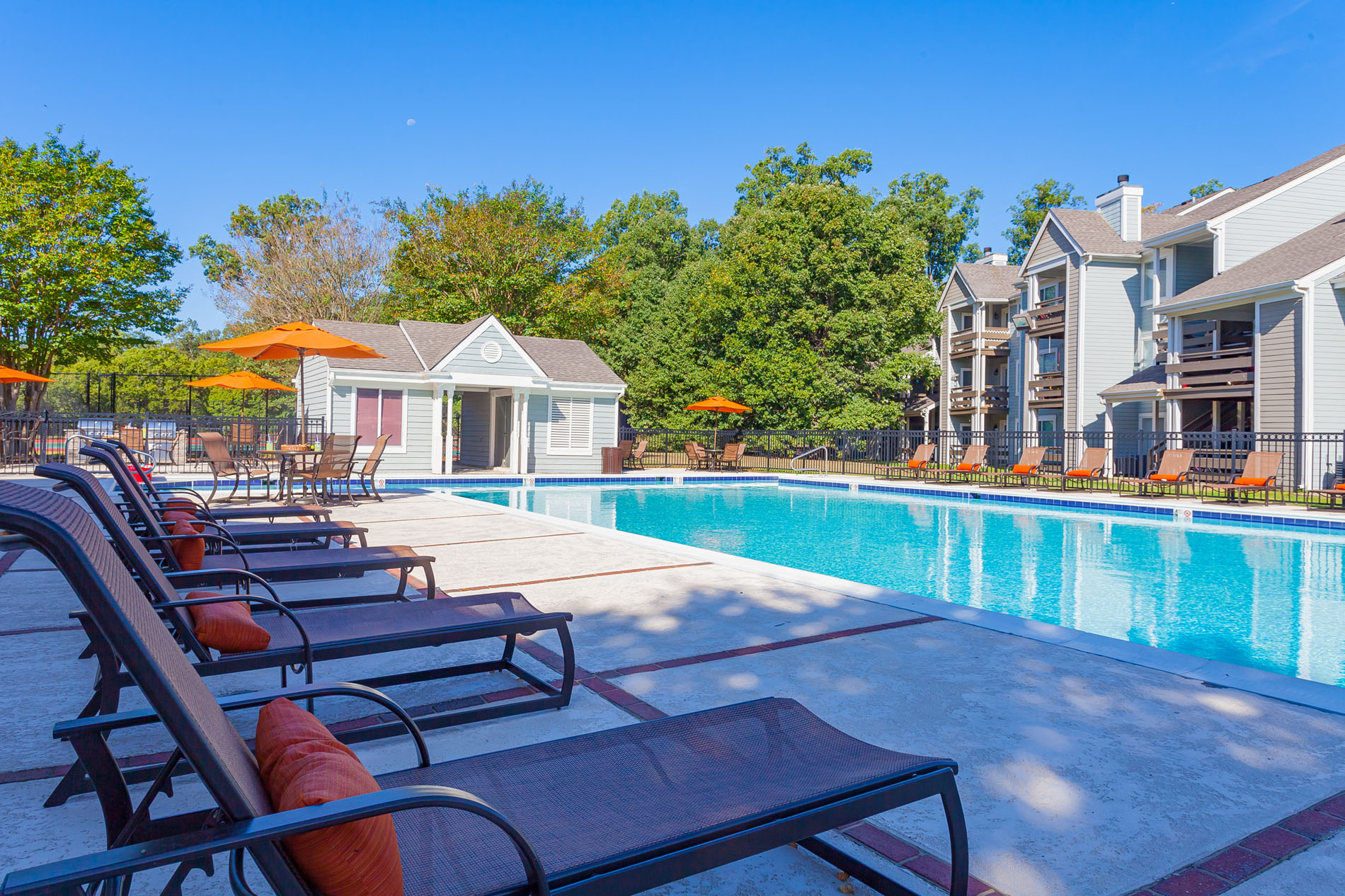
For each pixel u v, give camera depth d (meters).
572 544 8.16
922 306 29.89
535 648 4.37
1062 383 27.91
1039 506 15.77
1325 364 17.89
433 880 1.47
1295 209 22.31
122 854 1.08
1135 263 26.14
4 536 1.08
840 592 5.82
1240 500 15.34
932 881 2.12
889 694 3.62
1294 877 2.18
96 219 23.94
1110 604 7.47
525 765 1.98
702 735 2.18
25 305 22.52
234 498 13.01
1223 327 22.22
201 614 2.92
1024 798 2.62
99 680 2.93
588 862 1.51
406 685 3.78
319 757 1.40
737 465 25.08
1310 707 3.50
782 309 29.89
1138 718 3.36
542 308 35.84
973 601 7.58
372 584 6.08
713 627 4.84
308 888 1.29
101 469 17.70
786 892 2.12
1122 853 2.29
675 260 49.38
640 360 38.19
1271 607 7.31
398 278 38.72
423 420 20.89
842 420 28.22
